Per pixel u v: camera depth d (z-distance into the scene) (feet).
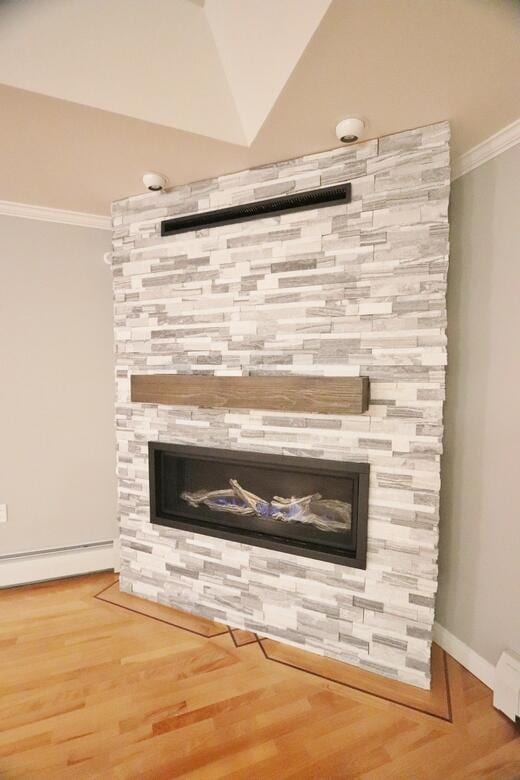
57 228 8.20
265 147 5.56
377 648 5.73
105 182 6.68
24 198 7.45
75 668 5.79
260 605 6.50
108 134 5.26
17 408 8.14
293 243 5.90
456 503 6.08
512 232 5.22
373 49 3.87
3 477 8.11
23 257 8.02
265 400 5.81
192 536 7.01
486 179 5.57
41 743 4.62
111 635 6.53
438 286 5.14
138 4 4.31
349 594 5.86
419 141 5.15
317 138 5.35
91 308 8.54
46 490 8.39
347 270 5.59
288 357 6.00
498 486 5.43
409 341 5.30
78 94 4.58
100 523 8.78
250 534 6.56
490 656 5.54
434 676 5.72
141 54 4.63
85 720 4.92
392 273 5.35
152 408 7.14
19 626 6.76
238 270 6.29
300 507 6.46
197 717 4.99
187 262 6.68
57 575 8.24
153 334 7.04
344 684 5.54
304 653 6.13
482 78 4.27
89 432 8.63
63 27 4.32
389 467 5.48
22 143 5.50
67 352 8.41
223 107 5.21
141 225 7.09
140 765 4.39
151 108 4.92
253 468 6.56
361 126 5.01
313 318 5.82
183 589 7.15
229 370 6.43
